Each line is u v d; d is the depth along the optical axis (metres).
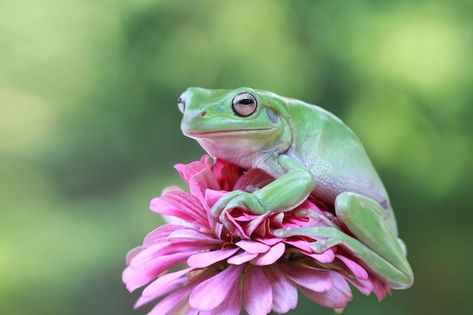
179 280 0.34
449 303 0.71
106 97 0.98
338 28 0.74
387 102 0.70
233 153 0.33
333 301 0.32
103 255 0.98
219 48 0.84
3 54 1.15
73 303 0.93
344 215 0.32
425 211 0.70
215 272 0.33
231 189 0.34
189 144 0.94
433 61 0.70
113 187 1.06
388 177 0.70
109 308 0.93
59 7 1.11
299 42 0.78
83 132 1.07
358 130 0.70
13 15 1.14
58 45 1.12
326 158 0.34
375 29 0.72
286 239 0.32
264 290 0.31
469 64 0.70
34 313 0.91
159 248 0.33
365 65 0.71
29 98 1.25
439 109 0.69
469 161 0.69
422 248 0.71
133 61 0.93
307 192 0.32
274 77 0.78
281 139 0.33
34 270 0.97
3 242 1.03
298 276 0.32
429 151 0.69
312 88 0.74
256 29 0.80
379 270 0.32
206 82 0.84
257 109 0.33
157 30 0.90
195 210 0.33
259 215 0.32
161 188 0.95
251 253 0.31
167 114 0.93
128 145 0.99
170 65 0.88
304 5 0.77
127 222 1.00
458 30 0.71
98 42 0.98
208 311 0.31
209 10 0.86
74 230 1.04
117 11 0.96
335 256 0.32
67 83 1.13
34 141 1.25
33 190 1.15
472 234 0.71
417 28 0.71
